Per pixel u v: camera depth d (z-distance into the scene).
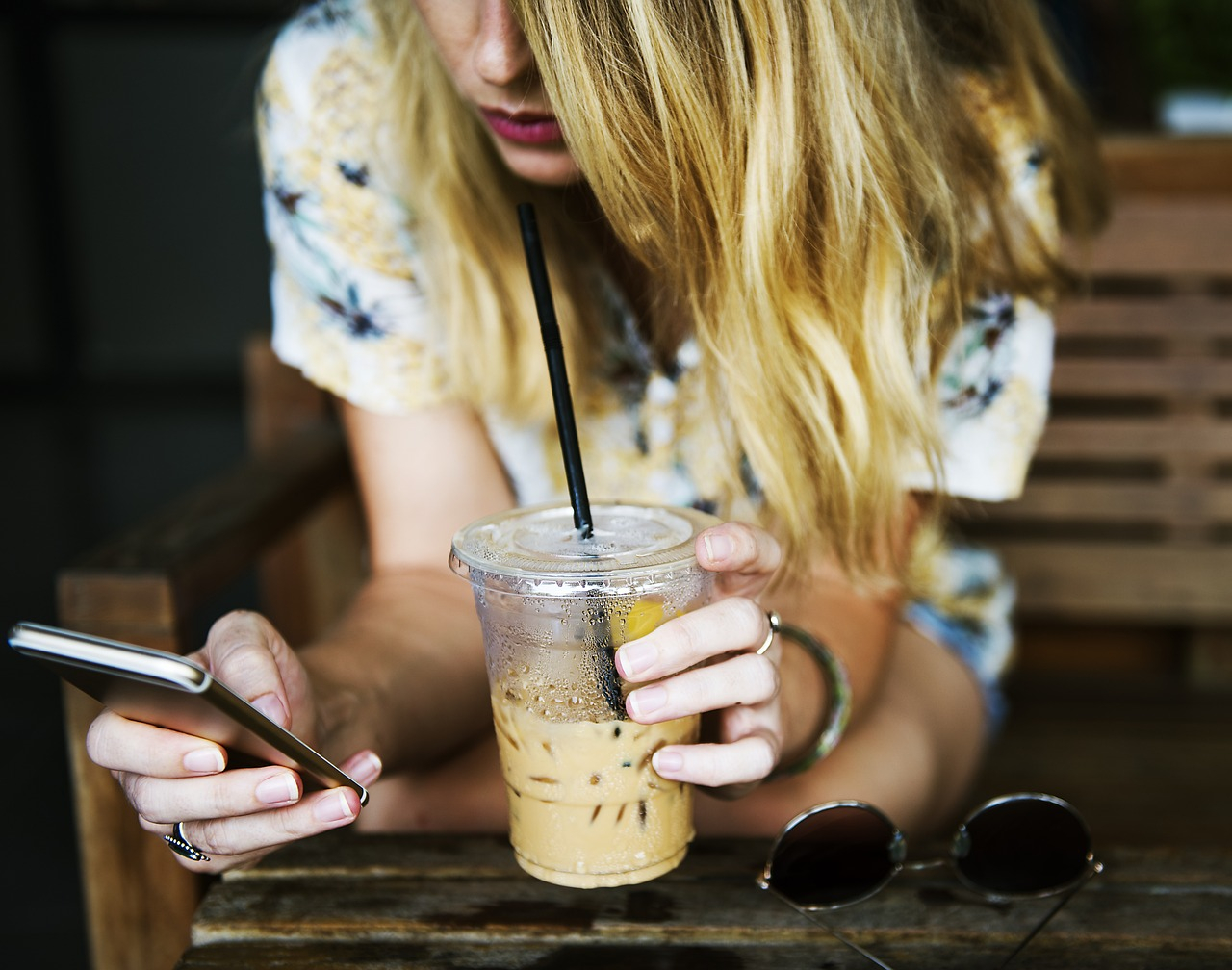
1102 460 1.46
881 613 1.06
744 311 0.93
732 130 0.90
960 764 1.14
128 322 4.28
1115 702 1.44
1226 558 1.41
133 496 3.05
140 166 4.15
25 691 2.04
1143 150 1.35
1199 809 1.22
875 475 0.98
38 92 4.01
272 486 1.20
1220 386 1.37
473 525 0.81
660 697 0.77
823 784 1.02
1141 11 2.21
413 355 1.11
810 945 0.81
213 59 4.04
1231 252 1.34
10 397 4.16
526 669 0.77
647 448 1.11
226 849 0.79
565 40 0.85
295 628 1.47
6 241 4.14
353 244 1.10
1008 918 0.82
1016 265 1.07
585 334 1.07
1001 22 1.06
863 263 0.94
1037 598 1.45
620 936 0.81
